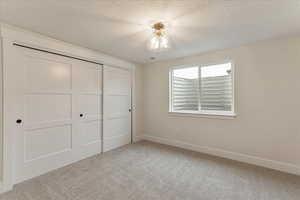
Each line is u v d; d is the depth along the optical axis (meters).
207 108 3.05
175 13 1.58
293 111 2.16
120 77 3.43
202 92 3.11
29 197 1.67
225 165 2.45
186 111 3.29
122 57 3.25
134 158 2.75
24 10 1.52
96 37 2.19
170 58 3.33
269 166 2.34
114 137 3.30
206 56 2.93
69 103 2.52
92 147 2.88
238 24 1.81
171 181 2.00
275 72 2.27
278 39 2.24
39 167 2.15
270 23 1.79
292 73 2.15
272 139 2.32
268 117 2.35
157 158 2.75
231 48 2.65
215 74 2.95
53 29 1.94
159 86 3.65
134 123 3.76
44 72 2.21
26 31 1.94
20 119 1.96
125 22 1.77
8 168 1.79
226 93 2.83
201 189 1.82
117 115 3.36
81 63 2.69
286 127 2.21
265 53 2.34
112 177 2.10
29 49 2.05
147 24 1.81
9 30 1.80
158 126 3.70
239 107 2.60
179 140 3.36
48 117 2.25
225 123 2.76
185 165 2.46
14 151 1.86
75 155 2.60
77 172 2.23
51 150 2.29
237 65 2.60
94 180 2.02
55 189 1.82
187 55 3.09
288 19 1.70
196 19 1.70
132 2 1.39
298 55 2.11
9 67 1.81
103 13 1.58
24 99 2.00
